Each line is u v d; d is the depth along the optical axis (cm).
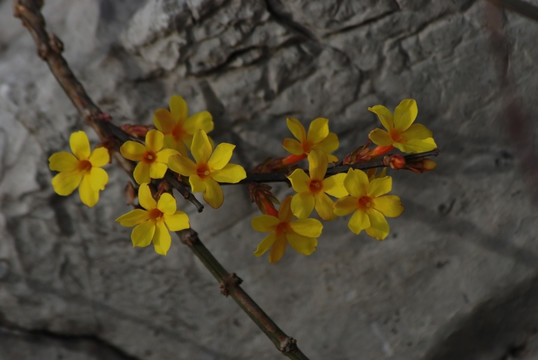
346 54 58
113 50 59
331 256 61
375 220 52
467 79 58
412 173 60
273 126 59
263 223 52
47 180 60
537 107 58
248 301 52
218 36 57
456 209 60
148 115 59
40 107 59
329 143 53
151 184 52
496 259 61
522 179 59
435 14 57
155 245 52
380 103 58
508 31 57
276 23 57
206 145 52
